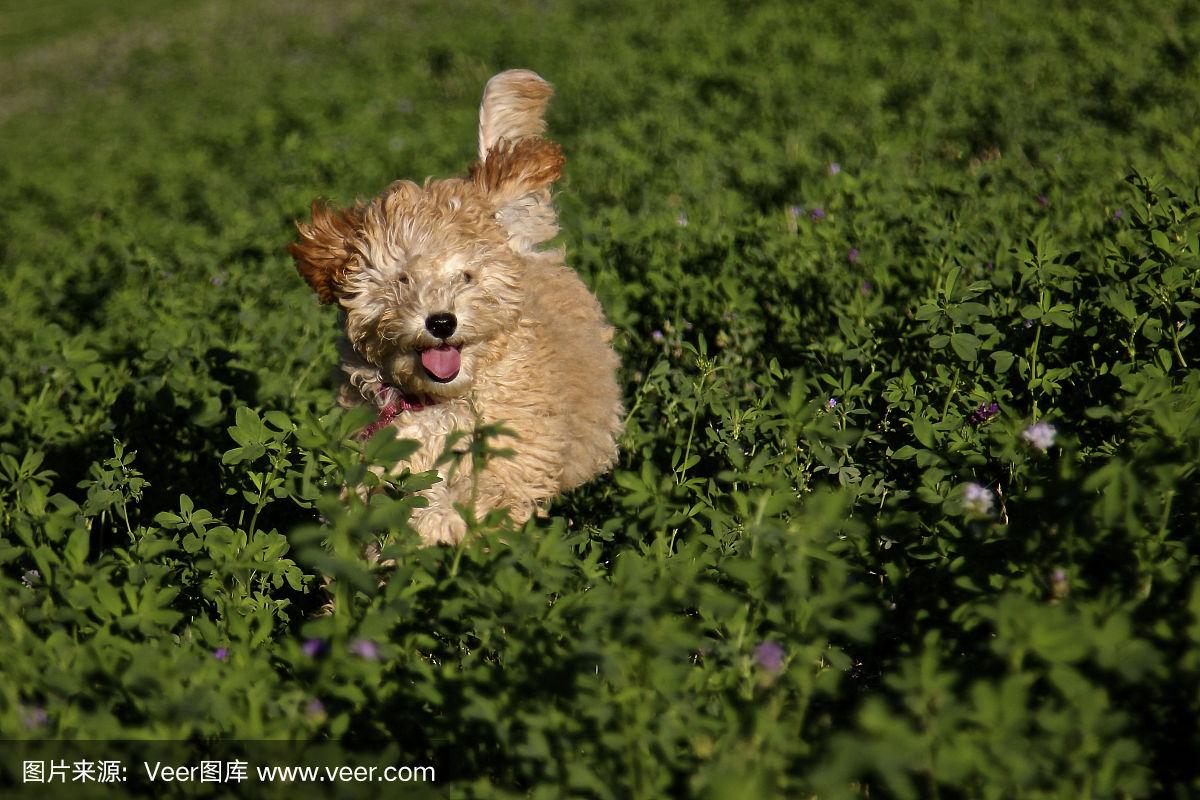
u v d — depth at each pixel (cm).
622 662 358
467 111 2061
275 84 2814
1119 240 715
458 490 602
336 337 834
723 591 416
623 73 2033
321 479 502
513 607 392
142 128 2689
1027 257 637
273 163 1800
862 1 2216
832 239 886
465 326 590
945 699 322
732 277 867
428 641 405
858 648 450
